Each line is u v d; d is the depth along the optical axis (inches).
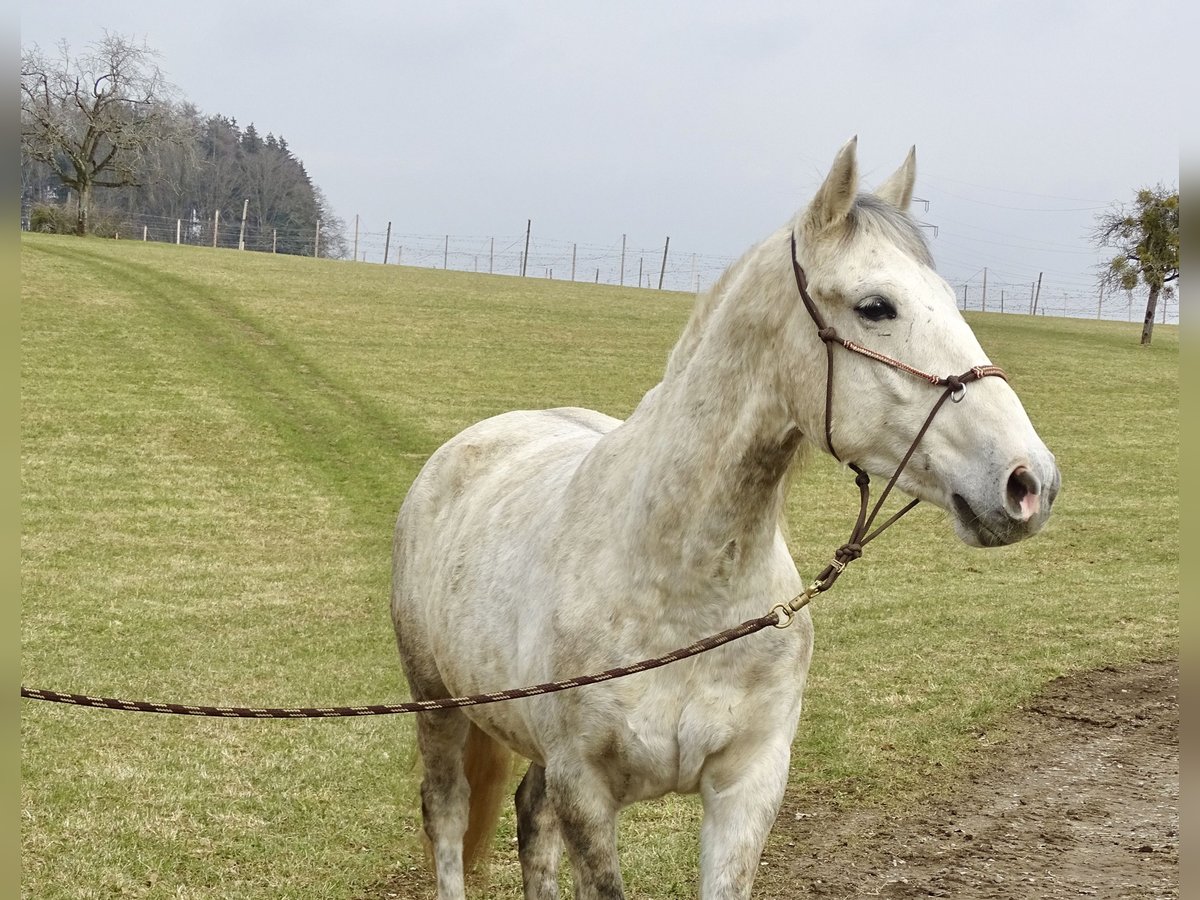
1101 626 421.1
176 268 1439.5
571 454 163.6
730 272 133.3
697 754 125.9
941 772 269.4
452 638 160.7
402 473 671.8
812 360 118.9
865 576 513.3
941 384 111.5
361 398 853.2
